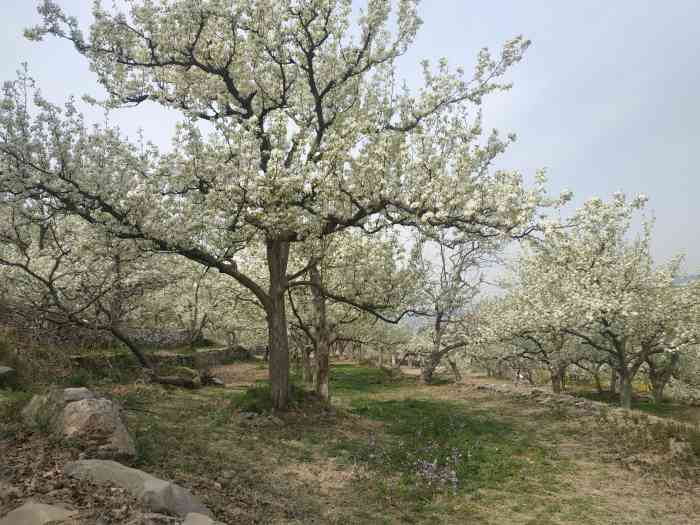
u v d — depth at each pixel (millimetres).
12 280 17906
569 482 10516
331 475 10000
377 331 31016
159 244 12711
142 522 4828
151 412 12914
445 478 10000
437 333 30203
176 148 11984
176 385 18750
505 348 31172
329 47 15789
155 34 14188
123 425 7809
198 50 14555
